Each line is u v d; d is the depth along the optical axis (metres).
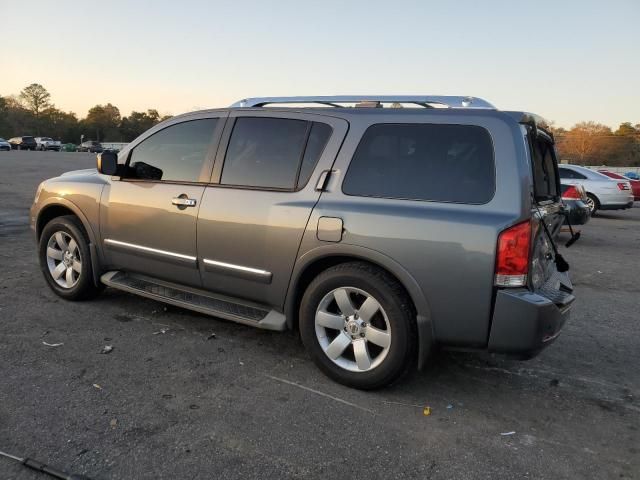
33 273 6.05
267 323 3.81
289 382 3.62
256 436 2.94
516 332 3.07
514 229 3.04
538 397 3.58
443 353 4.23
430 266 3.18
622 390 3.73
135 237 4.48
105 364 3.75
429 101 3.61
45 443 2.77
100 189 4.73
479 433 3.08
